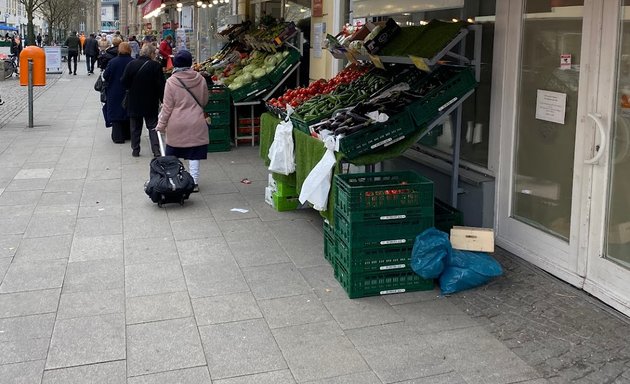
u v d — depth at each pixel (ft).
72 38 93.86
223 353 12.53
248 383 11.47
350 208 14.56
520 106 17.34
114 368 11.99
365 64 24.40
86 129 41.29
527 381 11.47
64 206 22.88
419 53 17.71
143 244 18.93
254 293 15.37
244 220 21.42
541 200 16.71
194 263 17.38
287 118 21.18
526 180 17.28
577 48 15.08
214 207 22.99
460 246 15.75
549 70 16.11
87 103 56.90
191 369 11.94
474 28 17.60
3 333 13.33
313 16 32.63
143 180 27.07
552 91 16.02
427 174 21.16
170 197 22.61
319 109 20.34
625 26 13.58
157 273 16.65
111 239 19.35
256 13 44.45
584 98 14.69
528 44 16.84
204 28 66.59
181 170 22.97
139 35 133.39
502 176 18.01
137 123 31.91
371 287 15.06
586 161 14.52
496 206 18.34
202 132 24.72
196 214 22.07
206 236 19.70
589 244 14.88
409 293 15.29
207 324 13.75
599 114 14.26
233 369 11.94
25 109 51.52
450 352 12.49
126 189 25.49
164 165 22.99
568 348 12.59
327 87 24.27
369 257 14.89
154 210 22.53
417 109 16.83
